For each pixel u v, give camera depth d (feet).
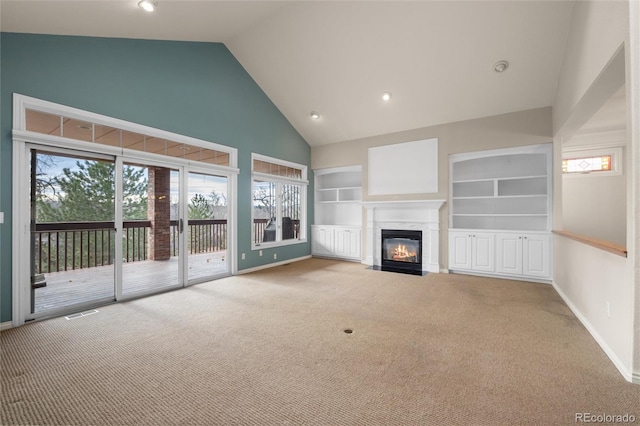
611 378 6.62
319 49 15.70
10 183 9.59
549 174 15.53
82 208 11.64
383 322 10.05
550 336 8.91
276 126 20.70
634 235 6.38
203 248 20.84
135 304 11.96
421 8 12.64
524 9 11.80
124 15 10.68
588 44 9.32
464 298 12.83
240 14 13.64
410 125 19.16
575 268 11.03
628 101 6.54
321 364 7.29
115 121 12.07
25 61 9.85
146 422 5.25
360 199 23.62
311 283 15.47
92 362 7.37
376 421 5.27
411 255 19.83
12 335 8.96
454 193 19.57
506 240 16.39
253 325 9.78
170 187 14.55
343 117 20.13
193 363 7.33
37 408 5.62
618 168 17.65
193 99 15.23
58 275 13.46
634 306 6.40
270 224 20.63
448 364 7.27
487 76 14.75
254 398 5.94
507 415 5.40
